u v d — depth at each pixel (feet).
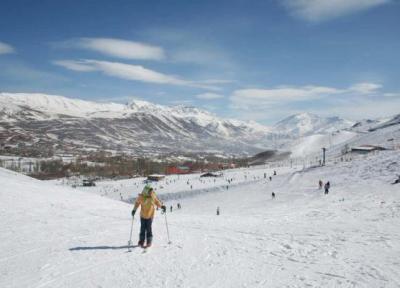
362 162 299.58
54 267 34.42
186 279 31.14
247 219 79.30
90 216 66.13
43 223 55.57
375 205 119.24
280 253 39.91
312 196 200.13
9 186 90.79
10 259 36.91
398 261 36.65
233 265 35.14
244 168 596.70
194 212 216.74
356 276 31.78
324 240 47.29
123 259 37.14
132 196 427.33
